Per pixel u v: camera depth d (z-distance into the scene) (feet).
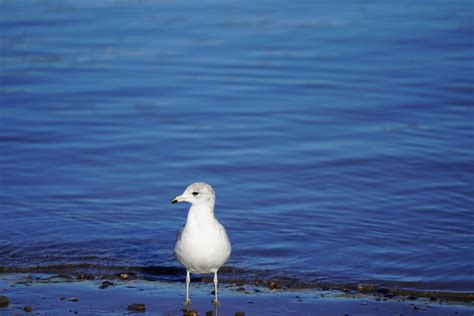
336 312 39.29
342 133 65.00
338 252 46.70
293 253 46.65
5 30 91.76
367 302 40.57
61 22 94.79
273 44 87.86
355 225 50.14
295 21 95.35
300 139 63.98
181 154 61.41
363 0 103.24
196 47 87.30
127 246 47.70
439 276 43.45
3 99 72.23
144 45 87.92
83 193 54.85
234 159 60.44
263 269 44.73
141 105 71.61
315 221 50.80
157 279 43.78
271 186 56.03
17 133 64.59
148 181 56.90
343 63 81.51
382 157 59.98
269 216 51.60
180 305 40.27
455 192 54.29
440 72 77.30
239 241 48.14
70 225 50.08
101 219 51.08
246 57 84.12
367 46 86.02
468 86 73.36
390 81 75.92
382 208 52.54
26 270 44.37
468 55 81.82
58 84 76.54
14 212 51.67
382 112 69.00
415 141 62.64
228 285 42.96
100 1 103.35
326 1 103.24
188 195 38.65
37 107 70.49
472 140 62.49
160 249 47.44
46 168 58.70
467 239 47.91
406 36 88.33
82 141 63.46
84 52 85.51
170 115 69.15
